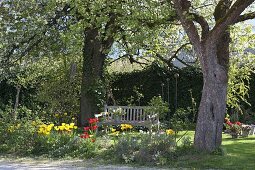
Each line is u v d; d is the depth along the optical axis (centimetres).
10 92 1905
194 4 1562
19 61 1641
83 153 1023
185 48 1905
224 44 1002
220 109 988
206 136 982
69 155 1022
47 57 1689
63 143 1067
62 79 1780
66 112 1764
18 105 1873
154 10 1114
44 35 1555
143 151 949
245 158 966
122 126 1195
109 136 1175
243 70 1554
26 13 1525
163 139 972
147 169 875
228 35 1009
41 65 1786
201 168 878
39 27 1523
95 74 1733
